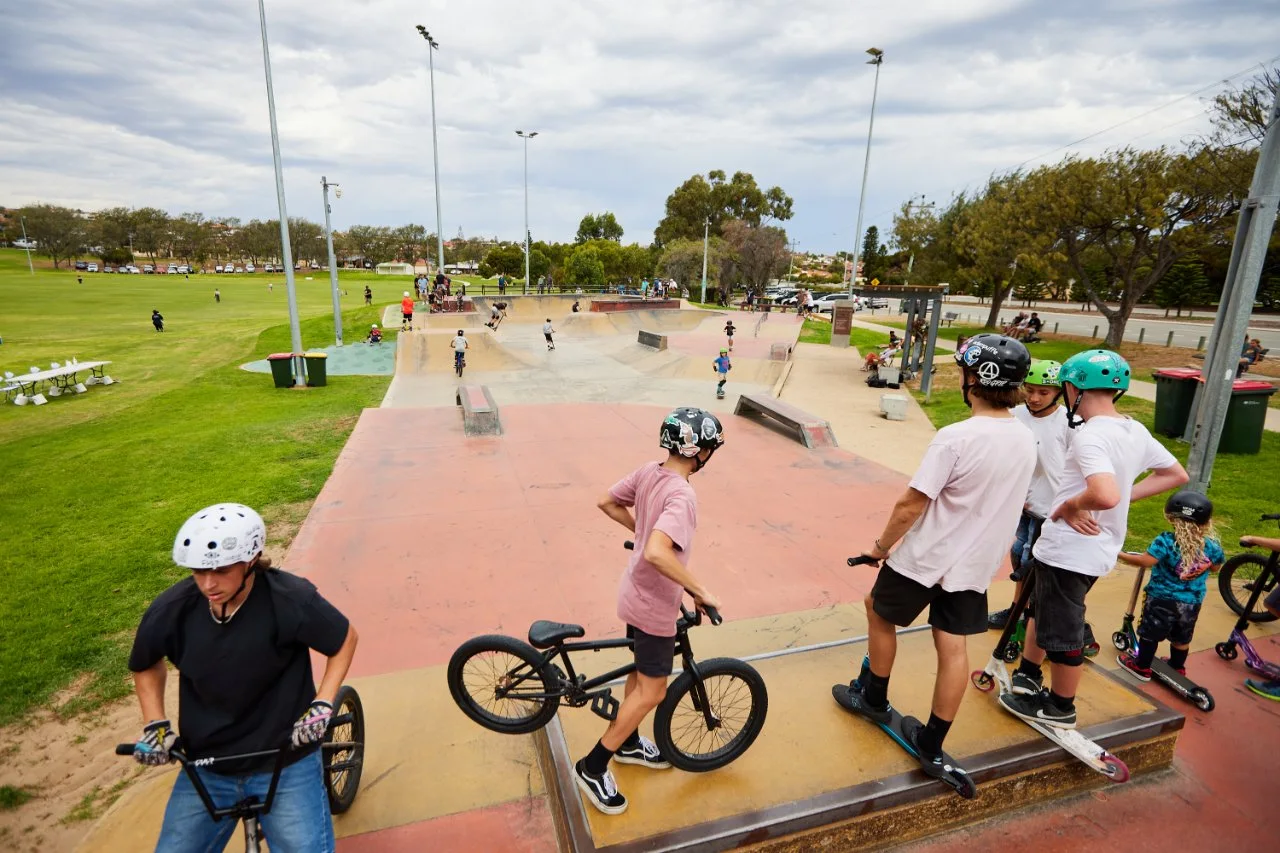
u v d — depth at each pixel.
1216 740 3.38
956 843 2.78
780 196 76.62
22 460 10.05
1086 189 19.73
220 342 25.89
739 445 10.05
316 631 2.06
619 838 2.44
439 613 4.89
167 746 1.99
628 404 13.58
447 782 3.11
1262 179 6.19
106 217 121.50
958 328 32.22
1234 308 6.48
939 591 2.59
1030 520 3.88
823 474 8.59
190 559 1.77
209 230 136.12
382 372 18.98
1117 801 3.01
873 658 2.95
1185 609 3.57
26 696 4.06
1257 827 2.87
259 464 8.99
